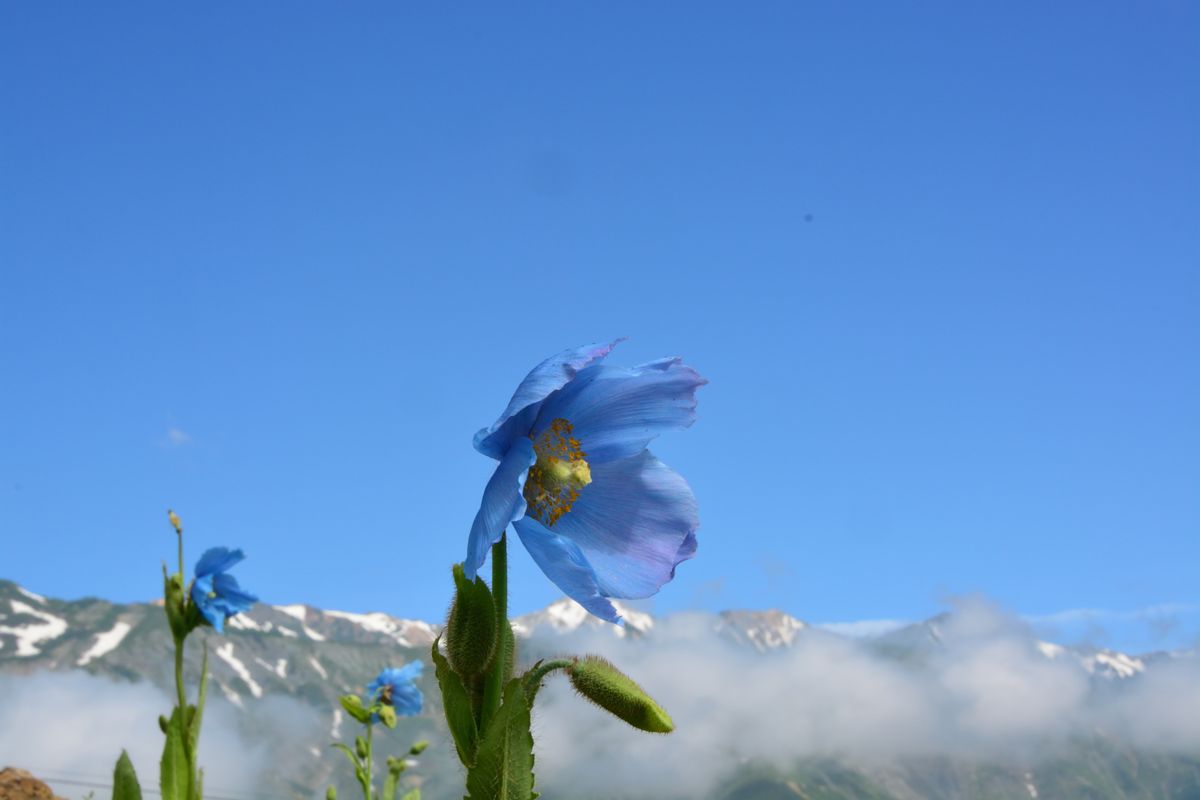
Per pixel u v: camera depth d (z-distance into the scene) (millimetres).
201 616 625
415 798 1079
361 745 1066
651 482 502
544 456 487
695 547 502
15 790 1682
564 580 465
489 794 438
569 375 462
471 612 449
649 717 466
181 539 630
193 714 610
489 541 448
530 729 441
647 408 498
